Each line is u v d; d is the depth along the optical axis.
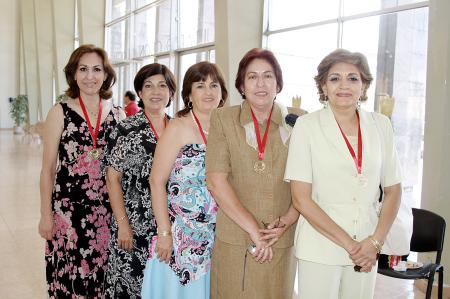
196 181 2.02
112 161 2.23
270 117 1.91
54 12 14.02
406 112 4.47
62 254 2.43
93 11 12.25
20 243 4.62
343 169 1.78
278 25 6.11
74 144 2.40
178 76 8.71
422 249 2.98
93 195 2.43
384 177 1.89
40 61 16.94
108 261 2.39
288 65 5.92
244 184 1.84
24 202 6.44
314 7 5.53
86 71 2.41
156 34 9.46
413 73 4.36
